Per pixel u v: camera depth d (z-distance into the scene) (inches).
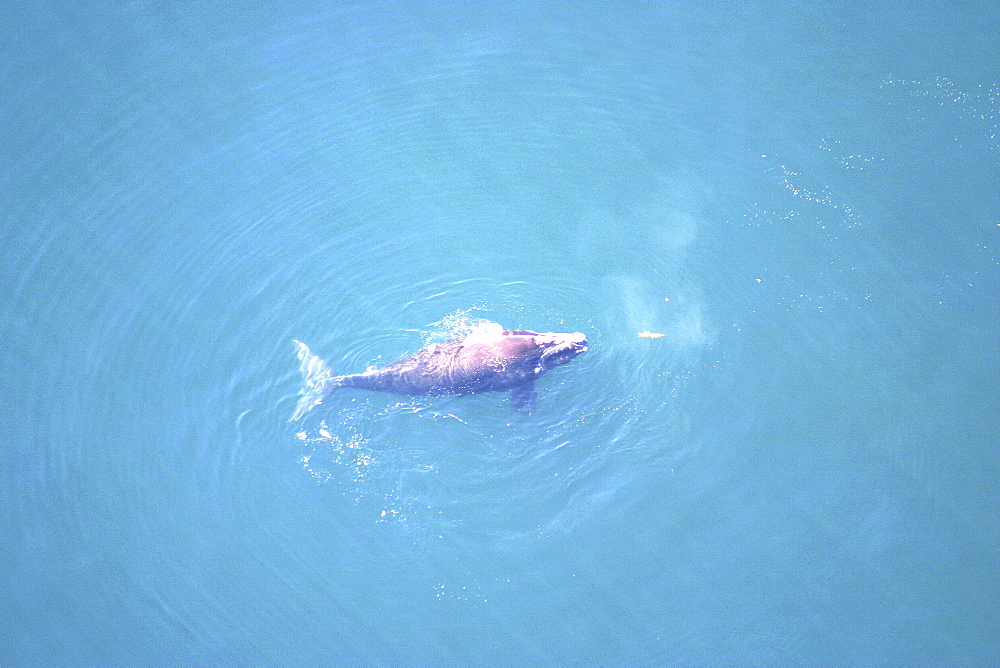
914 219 961.5
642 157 1072.2
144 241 1027.9
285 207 1053.8
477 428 844.6
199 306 968.9
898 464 796.0
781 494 789.9
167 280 993.5
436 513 796.0
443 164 1087.6
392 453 832.9
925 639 700.7
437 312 954.7
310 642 735.1
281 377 903.1
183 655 733.3
